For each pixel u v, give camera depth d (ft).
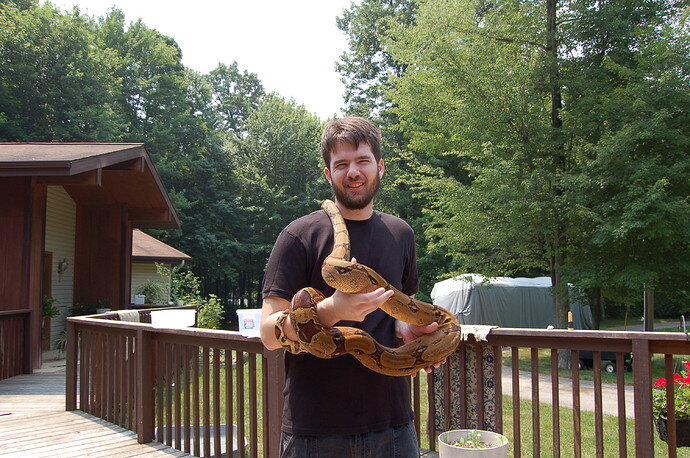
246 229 142.31
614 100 48.91
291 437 7.25
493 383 15.61
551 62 53.06
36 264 38.40
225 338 16.70
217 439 17.43
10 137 99.86
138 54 138.82
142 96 134.82
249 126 152.46
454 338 7.10
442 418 16.84
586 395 40.57
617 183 48.03
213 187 136.26
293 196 143.74
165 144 127.95
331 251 7.46
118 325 22.20
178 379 19.56
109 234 53.42
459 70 54.80
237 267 141.90
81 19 112.57
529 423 29.66
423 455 16.53
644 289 50.88
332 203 7.95
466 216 54.34
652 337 12.91
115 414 23.00
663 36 48.78
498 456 13.50
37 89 106.11
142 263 80.07
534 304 82.12
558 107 56.44
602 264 52.44
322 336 6.29
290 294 7.30
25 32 104.32
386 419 7.36
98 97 109.91
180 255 79.30
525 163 55.42
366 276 6.55
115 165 44.01
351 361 7.23
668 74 46.83
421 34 57.72
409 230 8.59
